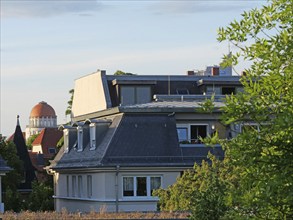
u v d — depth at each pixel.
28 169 172.12
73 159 105.38
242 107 24.19
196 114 96.88
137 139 95.06
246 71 25.56
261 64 25.25
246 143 23.80
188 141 95.94
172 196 63.81
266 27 25.72
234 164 23.97
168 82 128.38
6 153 139.12
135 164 93.00
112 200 92.81
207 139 25.53
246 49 25.78
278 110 24.02
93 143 99.81
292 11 25.20
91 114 106.88
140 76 129.25
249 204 23.84
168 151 94.56
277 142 23.41
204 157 94.12
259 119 24.03
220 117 25.00
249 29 25.86
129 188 93.38
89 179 99.88
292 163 23.39
